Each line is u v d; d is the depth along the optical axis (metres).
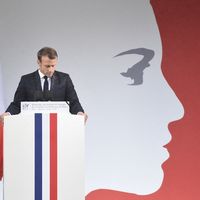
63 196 8.35
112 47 13.20
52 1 13.21
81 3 13.20
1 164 11.20
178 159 13.02
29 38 13.22
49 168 8.33
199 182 12.95
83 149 8.50
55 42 13.21
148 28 13.23
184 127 13.06
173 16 13.18
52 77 10.13
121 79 13.17
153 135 13.08
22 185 8.29
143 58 13.16
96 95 13.18
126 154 13.05
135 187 12.99
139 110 13.12
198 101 13.08
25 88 10.25
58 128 8.38
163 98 13.13
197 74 13.11
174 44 13.18
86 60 13.19
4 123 8.33
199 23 13.16
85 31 13.21
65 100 10.30
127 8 13.20
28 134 8.33
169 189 12.96
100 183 13.02
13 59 13.18
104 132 13.10
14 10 13.20
